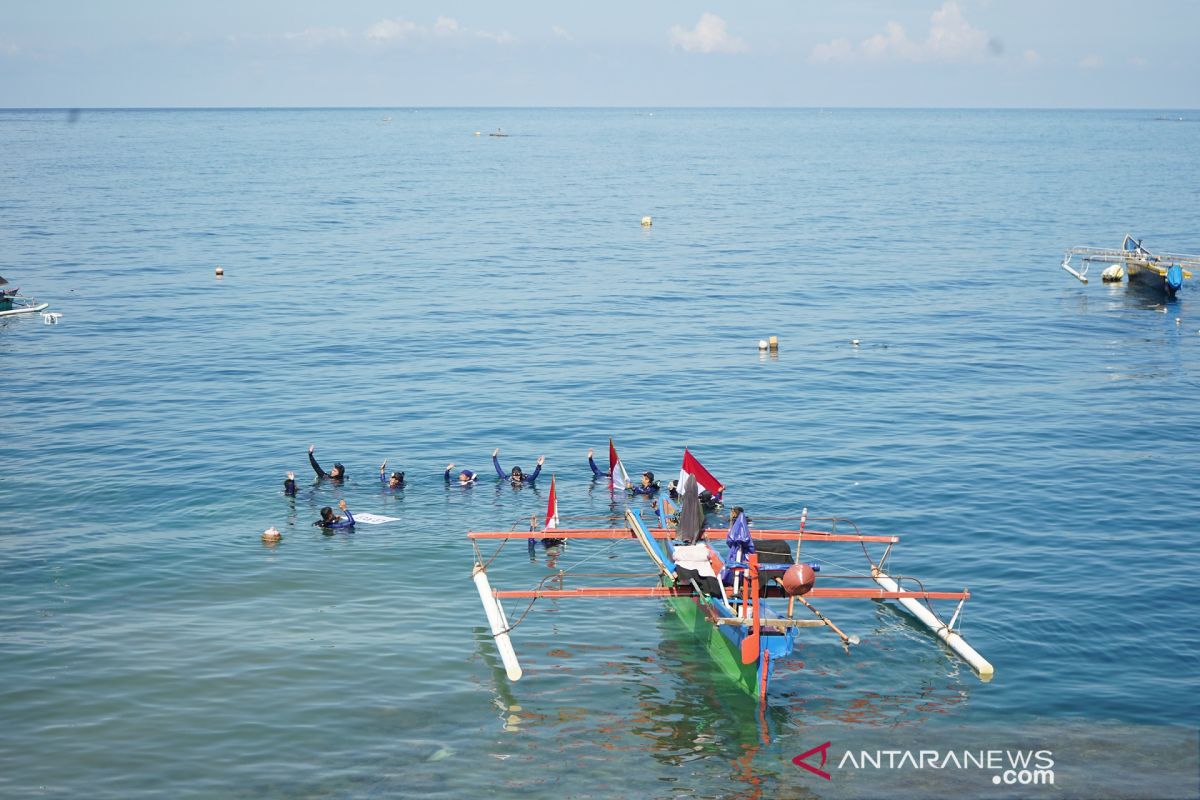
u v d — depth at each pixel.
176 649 24.28
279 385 47.91
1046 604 26.61
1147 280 72.25
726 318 63.34
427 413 43.62
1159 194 134.88
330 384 48.09
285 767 19.92
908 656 24.62
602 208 124.88
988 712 22.05
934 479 35.75
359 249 91.00
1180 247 89.25
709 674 23.92
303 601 26.92
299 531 31.36
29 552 29.47
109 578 27.94
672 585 26.20
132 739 20.70
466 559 29.77
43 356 53.16
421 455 38.38
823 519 32.31
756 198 136.50
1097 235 97.81
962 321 62.69
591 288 73.12
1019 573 28.42
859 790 19.39
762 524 31.78
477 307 66.38
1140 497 33.94
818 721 21.91
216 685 22.77
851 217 114.31
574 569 29.36
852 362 52.69
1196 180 155.62
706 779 19.83
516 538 31.06
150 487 34.75
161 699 22.16
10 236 95.25
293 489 34.19
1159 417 43.16
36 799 18.78
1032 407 44.81
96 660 23.69
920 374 50.50
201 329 59.56
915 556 29.62
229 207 122.25
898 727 21.58
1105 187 146.00
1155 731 21.14
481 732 21.33
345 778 19.64
